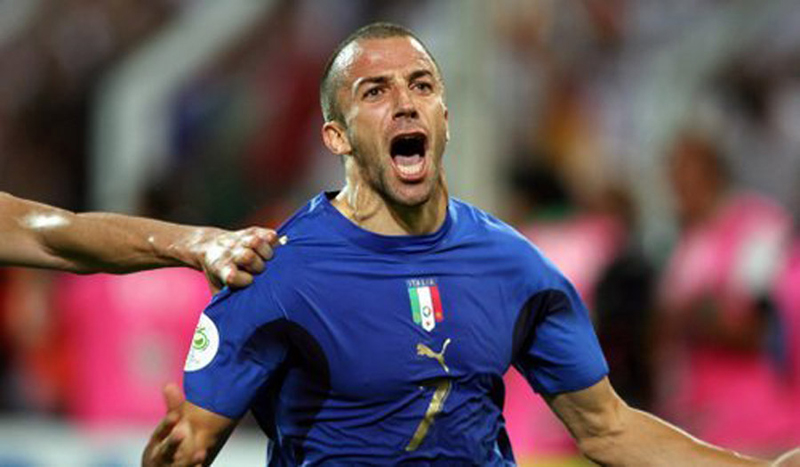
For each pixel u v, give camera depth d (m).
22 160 34.34
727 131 27.45
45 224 14.05
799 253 22.20
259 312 12.54
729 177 24.97
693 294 22.70
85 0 33.94
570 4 29.59
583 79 29.23
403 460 12.70
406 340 12.58
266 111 31.53
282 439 13.04
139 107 30.91
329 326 12.53
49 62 34.38
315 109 31.45
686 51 28.45
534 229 26.16
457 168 24.47
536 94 28.45
